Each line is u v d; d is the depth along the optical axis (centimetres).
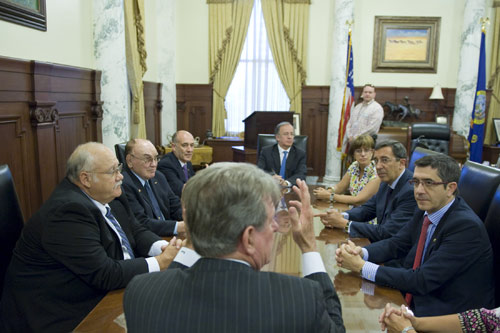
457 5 696
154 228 216
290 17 691
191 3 697
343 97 644
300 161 396
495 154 702
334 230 219
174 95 696
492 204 179
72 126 341
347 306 136
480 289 158
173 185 320
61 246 146
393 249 186
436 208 167
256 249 80
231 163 86
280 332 72
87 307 156
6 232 165
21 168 268
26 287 152
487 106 719
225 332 71
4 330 153
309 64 711
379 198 242
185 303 75
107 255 161
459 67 690
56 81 307
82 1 363
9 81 249
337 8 649
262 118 557
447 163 164
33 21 279
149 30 616
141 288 80
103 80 391
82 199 156
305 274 109
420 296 166
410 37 703
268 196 81
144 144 236
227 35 698
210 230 77
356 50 706
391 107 697
